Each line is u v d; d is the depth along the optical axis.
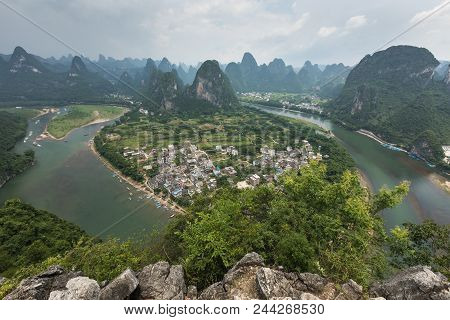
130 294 7.69
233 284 8.09
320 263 9.68
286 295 7.62
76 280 7.68
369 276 9.58
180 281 8.39
